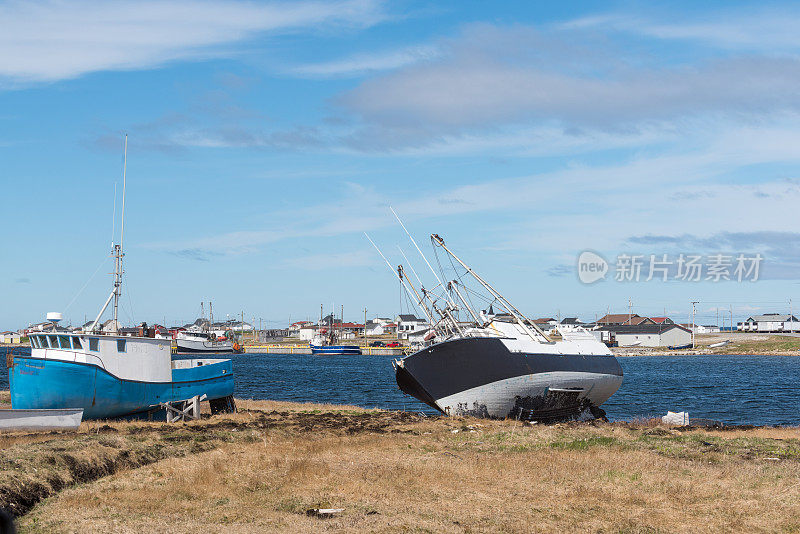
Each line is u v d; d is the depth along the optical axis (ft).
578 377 173.47
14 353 132.16
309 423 136.98
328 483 79.97
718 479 82.69
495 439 115.34
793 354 652.48
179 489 75.46
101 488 75.66
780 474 84.89
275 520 64.54
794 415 211.61
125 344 138.31
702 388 306.76
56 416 115.55
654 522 65.72
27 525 61.46
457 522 64.90
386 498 73.36
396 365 158.81
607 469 88.17
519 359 160.35
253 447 103.50
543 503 72.43
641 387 312.29
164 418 145.89
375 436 116.98
